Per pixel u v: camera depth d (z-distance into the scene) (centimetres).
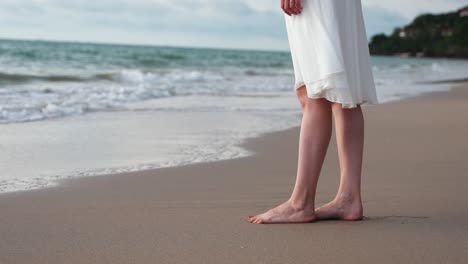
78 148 469
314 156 245
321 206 268
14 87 975
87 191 320
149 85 1182
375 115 756
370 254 198
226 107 823
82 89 964
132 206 283
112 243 213
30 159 419
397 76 2139
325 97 239
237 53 5375
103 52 3019
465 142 533
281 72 2238
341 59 233
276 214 245
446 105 914
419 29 10138
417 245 209
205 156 447
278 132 593
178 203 291
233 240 217
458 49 9531
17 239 219
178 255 199
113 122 630
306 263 189
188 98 948
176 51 4581
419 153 465
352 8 240
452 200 295
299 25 239
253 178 368
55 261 192
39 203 288
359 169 251
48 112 683
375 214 263
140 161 420
